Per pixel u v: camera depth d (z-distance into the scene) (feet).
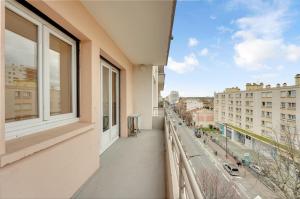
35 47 5.62
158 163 10.32
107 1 7.34
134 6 7.77
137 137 17.06
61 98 7.13
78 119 8.20
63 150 5.95
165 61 18.97
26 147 4.18
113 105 15.37
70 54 7.80
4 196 3.67
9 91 4.74
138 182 7.99
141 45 13.28
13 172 3.90
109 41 11.34
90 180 8.11
